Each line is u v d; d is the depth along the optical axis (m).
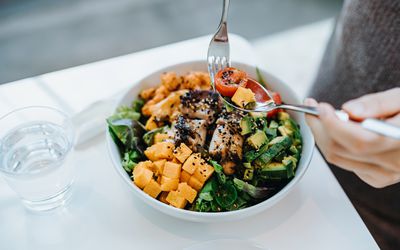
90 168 0.46
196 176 0.40
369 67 0.56
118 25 1.22
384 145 0.33
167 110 0.46
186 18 1.25
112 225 0.41
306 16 1.30
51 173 0.40
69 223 0.41
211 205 0.40
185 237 0.41
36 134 0.45
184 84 0.49
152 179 0.40
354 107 0.35
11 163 0.43
